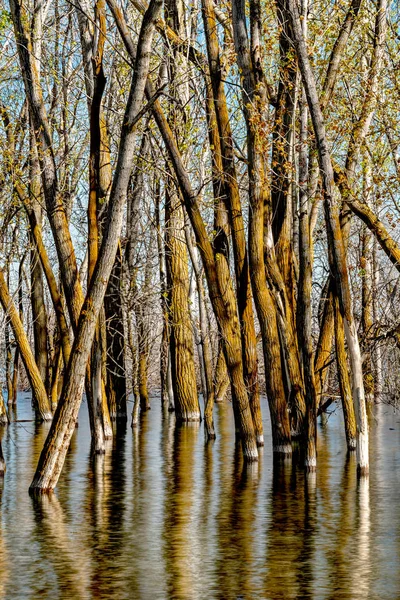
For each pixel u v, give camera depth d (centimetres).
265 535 1464
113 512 1638
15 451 2481
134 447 2603
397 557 1331
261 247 2266
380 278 3394
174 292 3353
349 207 2373
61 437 1792
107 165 2905
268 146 2195
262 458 2342
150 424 3350
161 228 3456
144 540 1433
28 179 2877
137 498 1770
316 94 1984
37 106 2102
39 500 1741
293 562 1305
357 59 2466
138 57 1652
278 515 1614
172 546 1395
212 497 1784
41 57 2984
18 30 2050
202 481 1972
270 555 1343
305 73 1983
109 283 3316
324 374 2806
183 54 2647
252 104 2155
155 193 3272
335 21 2338
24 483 1920
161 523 1550
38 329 3797
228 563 1302
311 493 1820
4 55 2842
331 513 1625
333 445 2623
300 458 2309
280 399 2316
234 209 2383
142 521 1566
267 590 1174
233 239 2398
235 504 1712
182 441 2756
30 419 3466
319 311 3017
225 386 4384
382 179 2250
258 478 2009
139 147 3109
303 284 2116
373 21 2488
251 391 2527
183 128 2661
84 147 3073
